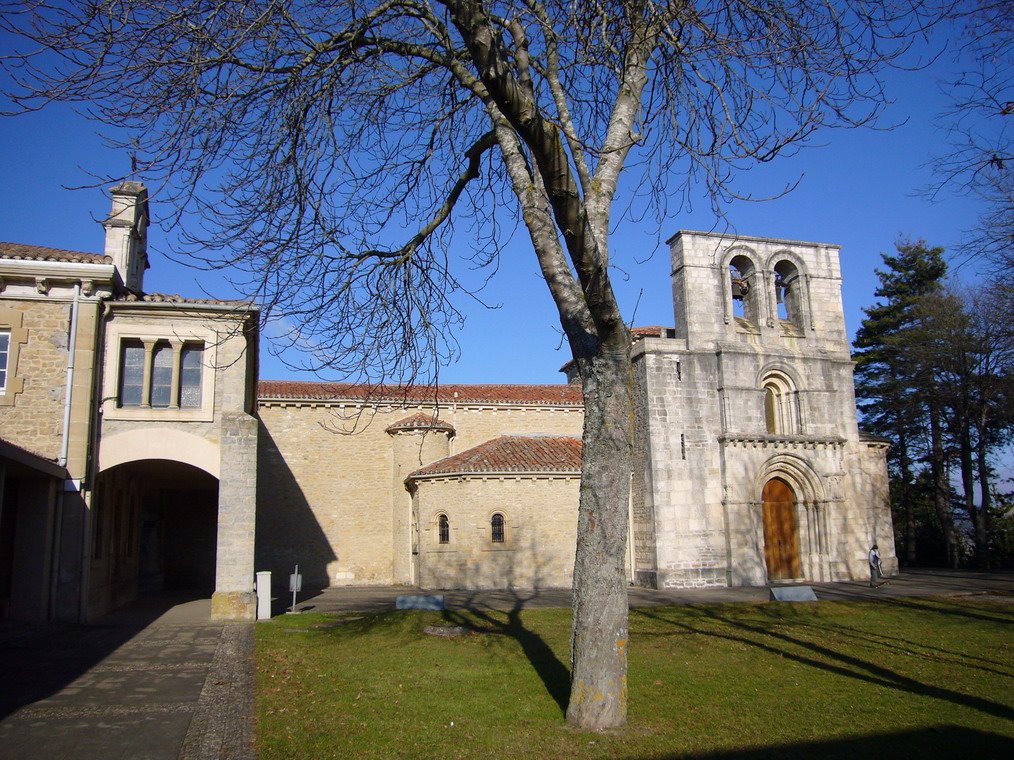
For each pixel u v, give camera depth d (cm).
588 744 730
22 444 1733
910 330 4375
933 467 4206
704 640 1399
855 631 1517
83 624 1705
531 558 2711
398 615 1781
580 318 838
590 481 809
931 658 1212
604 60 880
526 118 677
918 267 4747
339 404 3191
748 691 970
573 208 718
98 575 1861
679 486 2734
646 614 1831
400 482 3095
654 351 2811
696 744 732
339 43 903
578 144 840
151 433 1847
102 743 782
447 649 1305
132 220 2039
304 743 755
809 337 2997
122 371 1873
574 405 3419
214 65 807
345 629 1611
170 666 1205
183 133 825
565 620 1688
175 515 3012
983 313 3494
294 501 3097
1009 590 2405
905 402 4178
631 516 2886
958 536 4059
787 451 2855
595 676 793
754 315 2994
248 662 1233
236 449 1864
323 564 3070
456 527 2747
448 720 832
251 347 2078
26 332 1781
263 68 855
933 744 741
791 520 2898
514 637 1430
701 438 2791
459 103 1032
